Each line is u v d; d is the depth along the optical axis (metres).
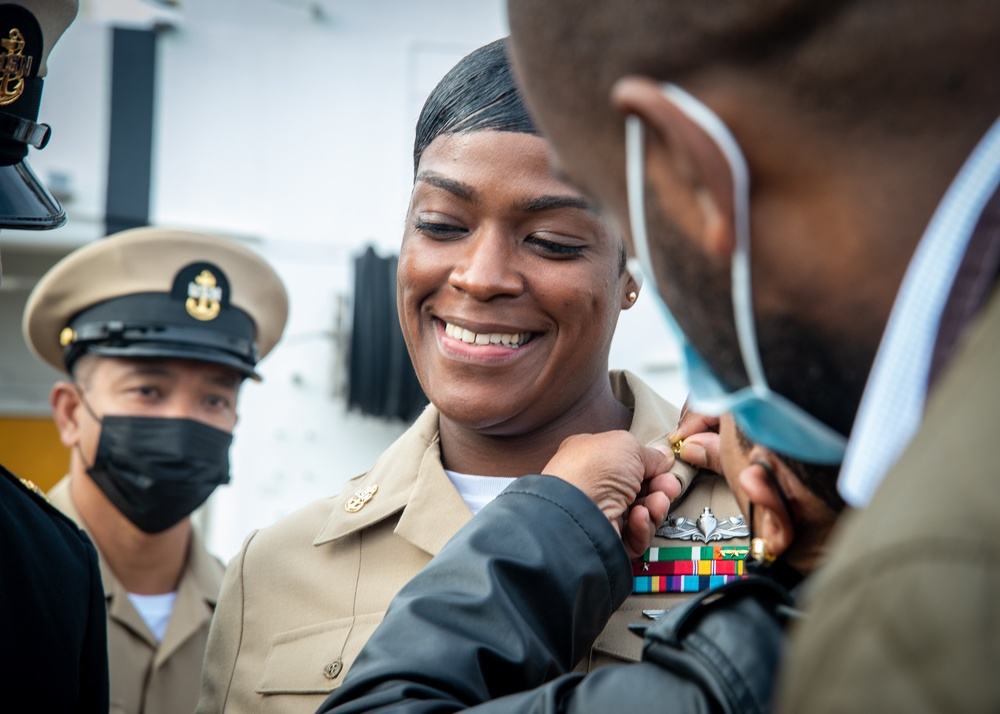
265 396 5.39
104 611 2.23
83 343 3.57
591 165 0.96
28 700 2.02
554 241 1.79
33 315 3.70
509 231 1.80
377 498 2.04
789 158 0.82
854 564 0.62
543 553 1.54
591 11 0.89
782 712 0.66
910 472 0.63
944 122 0.78
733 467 1.25
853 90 0.79
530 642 1.49
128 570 3.54
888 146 0.79
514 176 1.77
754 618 1.12
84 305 3.62
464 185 1.78
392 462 2.11
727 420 1.26
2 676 2.00
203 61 5.53
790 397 0.93
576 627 1.56
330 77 5.54
